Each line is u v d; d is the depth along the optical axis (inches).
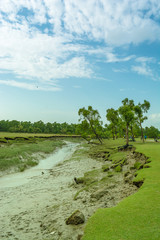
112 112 2054.6
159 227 147.3
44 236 183.9
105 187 322.0
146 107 1321.4
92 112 1790.1
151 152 593.6
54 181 479.5
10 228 215.6
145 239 134.0
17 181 511.2
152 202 199.8
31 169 698.2
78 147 1683.1
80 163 770.2
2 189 428.5
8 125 4712.1
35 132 4943.4
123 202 216.7
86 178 433.4
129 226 156.3
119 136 3112.7
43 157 994.7
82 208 246.1
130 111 1059.9
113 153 932.6
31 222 227.1
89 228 163.2
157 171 345.4
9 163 675.4
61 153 1256.8
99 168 615.8
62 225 198.4
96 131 1887.3
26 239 184.1
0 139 1225.4
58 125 5565.9
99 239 142.9
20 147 1059.9
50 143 1644.9
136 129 2122.3
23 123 5147.6
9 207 297.1
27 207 288.8
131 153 737.0
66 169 649.0
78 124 1841.8
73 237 168.7
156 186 256.7
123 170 510.6
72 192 358.9
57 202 299.4
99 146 1552.7
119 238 140.2
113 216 179.8
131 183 322.7
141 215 173.0
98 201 267.0
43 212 256.7
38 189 406.0
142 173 343.3
